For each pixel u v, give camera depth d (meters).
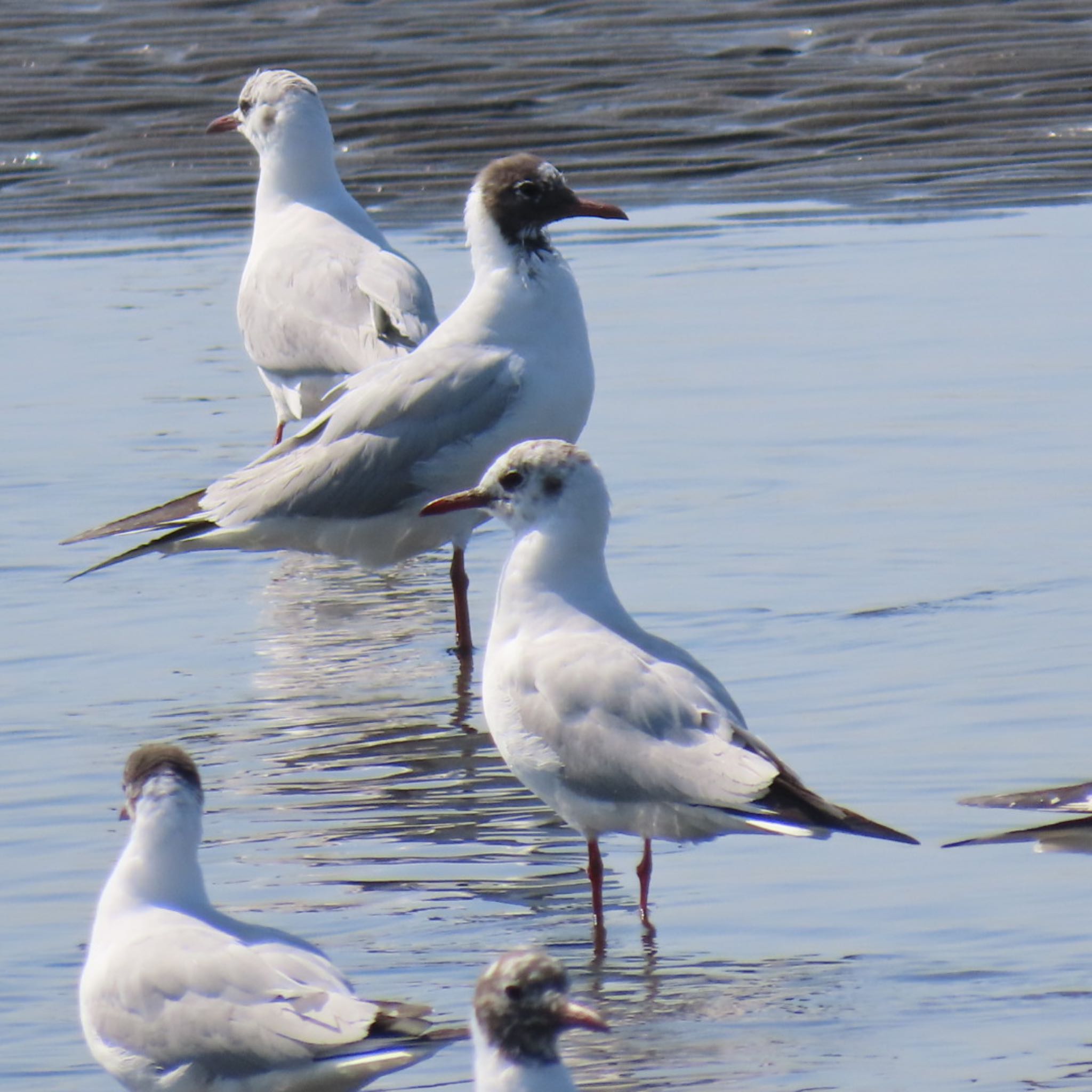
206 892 9.53
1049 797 9.62
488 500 10.79
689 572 14.80
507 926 10.21
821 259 22.78
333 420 14.34
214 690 13.38
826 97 28.36
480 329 14.28
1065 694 12.41
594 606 10.64
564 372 14.28
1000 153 26.31
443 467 14.09
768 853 10.95
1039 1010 9.18
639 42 31.14
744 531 15.52
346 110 28.00
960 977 9.52
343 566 16.06
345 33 31.98
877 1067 8.76
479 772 12.08
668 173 26.19
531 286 14.27
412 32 31.97
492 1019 7.57
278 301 16.92
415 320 16.20
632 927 10.17
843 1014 9.21
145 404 18.92
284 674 13.66
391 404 14.12
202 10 33.56
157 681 13.53
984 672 12.80
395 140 26.98
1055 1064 8.71
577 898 10.51
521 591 10.67
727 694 10.40
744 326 20.48
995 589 14.16
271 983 8.27
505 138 27.03
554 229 24.64
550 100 28.47
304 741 12.52
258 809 11.54
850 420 17.73
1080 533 15.10
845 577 14.54
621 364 19.53
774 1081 8.66
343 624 14.69
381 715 12.93
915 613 13.82
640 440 17.56
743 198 25.36
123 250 23.91
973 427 17.44
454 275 21.67
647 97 28.52
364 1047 7.94
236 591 15.45
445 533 14.31
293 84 17.62
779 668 13.05
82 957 9.91
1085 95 27.92
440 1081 8.90
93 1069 8.98
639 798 10.01
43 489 16.92
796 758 11.70
